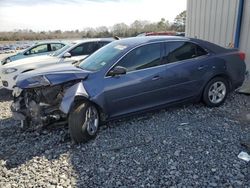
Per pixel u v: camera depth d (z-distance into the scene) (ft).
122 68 15.52
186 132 15.44
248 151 13.21
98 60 16.81
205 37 30.45
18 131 16.94
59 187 11.06
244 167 11.87
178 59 17.63
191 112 18.49
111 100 15.64
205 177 11.25
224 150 13.33
